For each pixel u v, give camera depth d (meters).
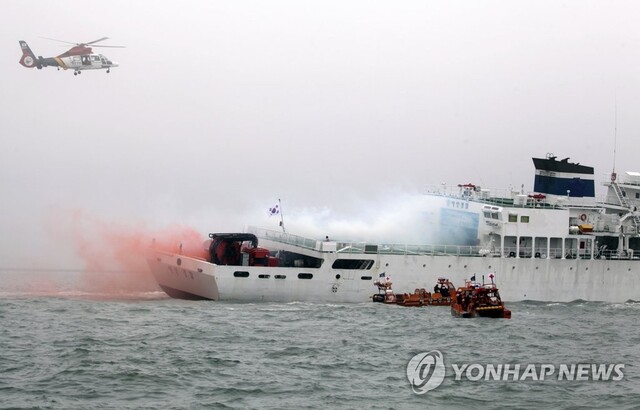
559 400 51.78
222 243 84.12
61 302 81.94
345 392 52.06
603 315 84.62
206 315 74.69
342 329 70.31
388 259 85.50
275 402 49.75
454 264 87.62
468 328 73.12
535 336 71.00
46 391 50.66
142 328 68.25
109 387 51.66
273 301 82.75
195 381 53.31
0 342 61.94
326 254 83.62
